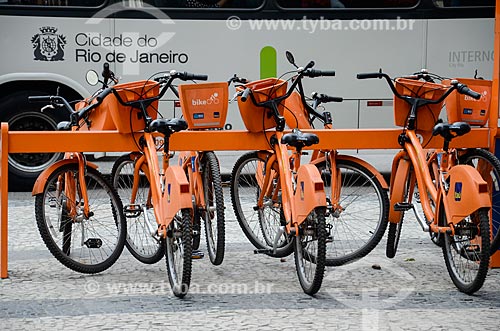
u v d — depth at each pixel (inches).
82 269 287.4
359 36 500.1
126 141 289.1
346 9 499.2
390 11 499.8
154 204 272.1
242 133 293.9
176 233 258.1
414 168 277.9
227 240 352.5
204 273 294.5
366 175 295.9
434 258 317.4
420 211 286.8
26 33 479.8
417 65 503.2
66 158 303.1
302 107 320.2
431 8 500.4
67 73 483.2
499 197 290.2
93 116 307.3
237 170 319.3
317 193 251.0
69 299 261.0
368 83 500.7
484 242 250.1
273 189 300.0
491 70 504.1
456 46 502.3
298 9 498.3
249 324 234.7
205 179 296.8
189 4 491.2
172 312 246.4
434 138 294.7
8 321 237.6
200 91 297.0
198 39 493.0
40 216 282.2
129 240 306.7
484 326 232.7
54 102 303.9
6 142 284.7
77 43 483.5
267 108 287.6
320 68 500.1
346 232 305.3
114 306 253.0
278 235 277.4
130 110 283.4
